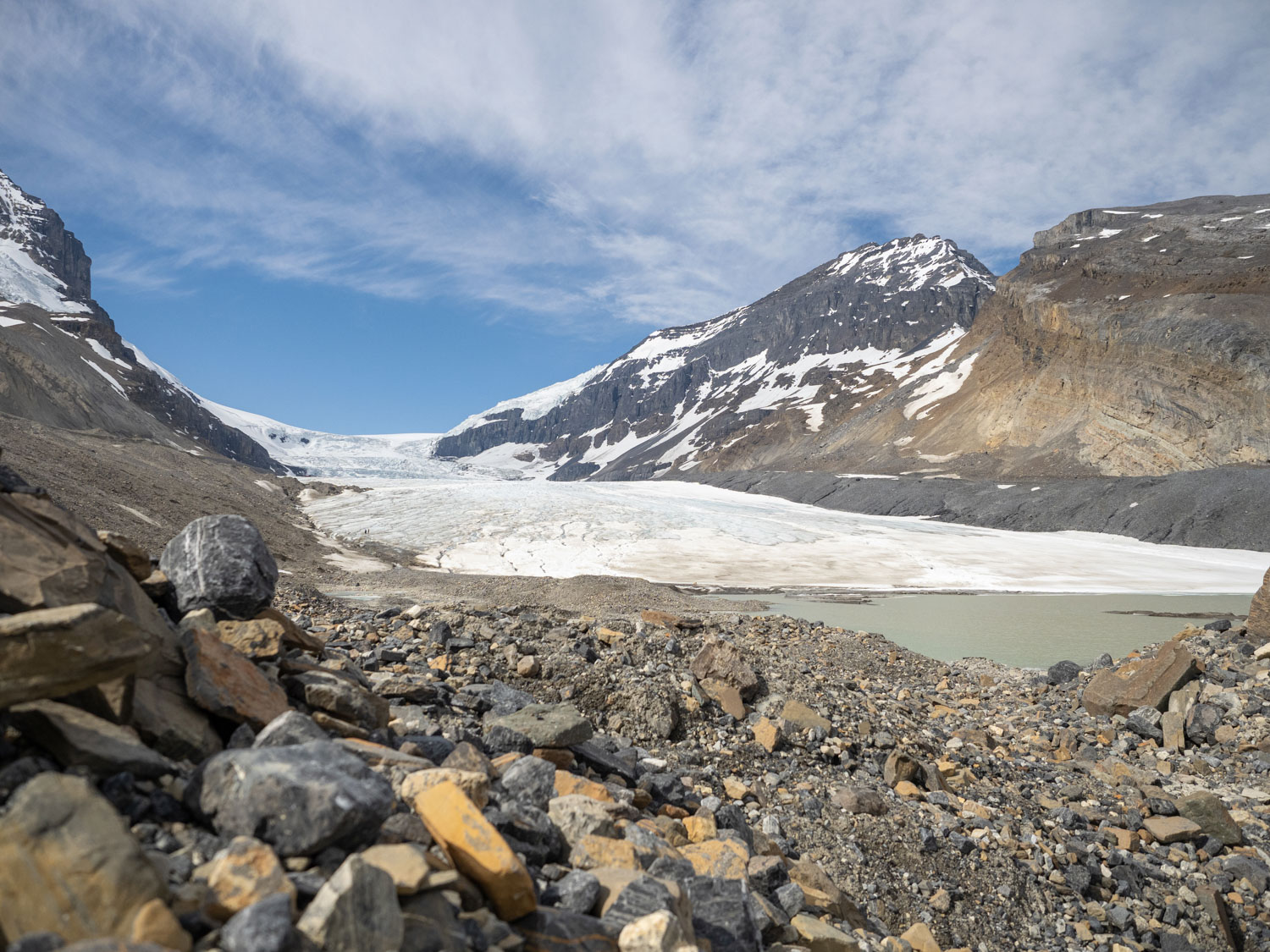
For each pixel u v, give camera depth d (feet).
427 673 32.73
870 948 21.91
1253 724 46.88
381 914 10.82
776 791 31.42
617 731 33.27
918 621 134.10
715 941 16.07
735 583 214.69
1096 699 53.47
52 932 9.29
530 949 13.08
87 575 16.60
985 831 31.19
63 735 12.39
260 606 23.12
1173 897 30.45
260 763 13.06
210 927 10.28
